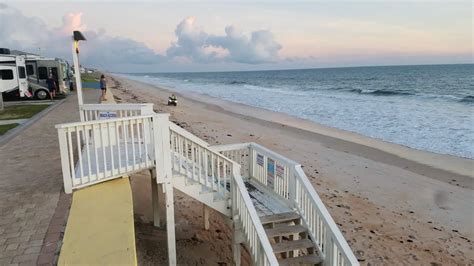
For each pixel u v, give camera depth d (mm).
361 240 8391
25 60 26266
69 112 17922
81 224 4750
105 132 7484
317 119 27484
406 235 8742
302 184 6340
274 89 67062
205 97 48906
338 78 99812
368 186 12242
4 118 16094
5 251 4410
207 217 8141
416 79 76750
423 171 14039
